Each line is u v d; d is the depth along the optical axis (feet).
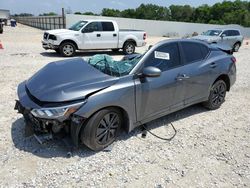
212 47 16.97
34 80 12.23
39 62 32.14
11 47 46.09
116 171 10.23
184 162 11.07
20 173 9.81
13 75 23.99
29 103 10.87
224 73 16.75
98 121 10.86
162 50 13.41
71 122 10.36
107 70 12.39
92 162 10.69
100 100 10.66
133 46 44.75
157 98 13.01
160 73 11.89
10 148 11.41
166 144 12.46
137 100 12.06
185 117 15.90
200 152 11.92
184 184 9.70
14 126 13.48
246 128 14.76
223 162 11.21
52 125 10.58
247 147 12.57
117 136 12.30
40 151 11.27
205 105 17.13
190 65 14.67
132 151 11.67
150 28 118.93
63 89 10.64
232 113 16.96
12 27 149.18
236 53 53.57
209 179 10.05
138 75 12.10
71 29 41.29
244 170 10.69
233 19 244.83
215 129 14.44
